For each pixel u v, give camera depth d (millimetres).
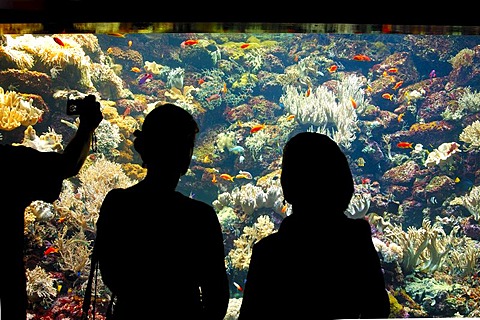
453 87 18438
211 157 17000
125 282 1699
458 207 14750
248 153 16750
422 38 20953
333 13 2121
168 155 1733
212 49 21047
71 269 9453
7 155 1790
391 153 17266
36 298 8750
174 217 1713
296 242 1633
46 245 9648
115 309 1729
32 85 11914
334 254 1618
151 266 1690
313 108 16938
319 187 1610
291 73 20078
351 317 1643
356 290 1628
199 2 2102
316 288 1605
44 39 12797
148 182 1761
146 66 19078
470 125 16312
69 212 10180
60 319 8727
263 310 1626
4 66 11641
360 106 17703
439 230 12266
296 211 1664
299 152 1629
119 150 14305
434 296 11438
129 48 20875
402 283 11570
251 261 1696
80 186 11688
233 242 12305
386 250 11391
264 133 17016
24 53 11945
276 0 2098
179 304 1694
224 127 17922
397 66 19484
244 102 19250
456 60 18781
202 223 1729
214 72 19750
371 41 21766
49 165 1801
